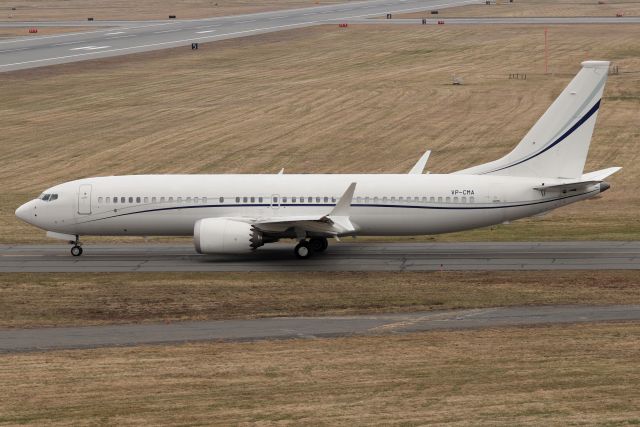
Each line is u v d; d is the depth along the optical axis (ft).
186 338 344.90
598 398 267.18
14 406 267.80
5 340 344.69
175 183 492.95
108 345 336.49
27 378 294.87
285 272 452.35
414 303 392.47
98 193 492.13
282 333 350.23
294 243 530.27
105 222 492.13
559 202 481.87
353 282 429.79
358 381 287.69
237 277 442.91
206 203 485.97
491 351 320.09
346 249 510.99
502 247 511.40
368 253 498.28
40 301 402.72
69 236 502.38
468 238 543.39
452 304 389.80
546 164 486.79
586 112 480.64
